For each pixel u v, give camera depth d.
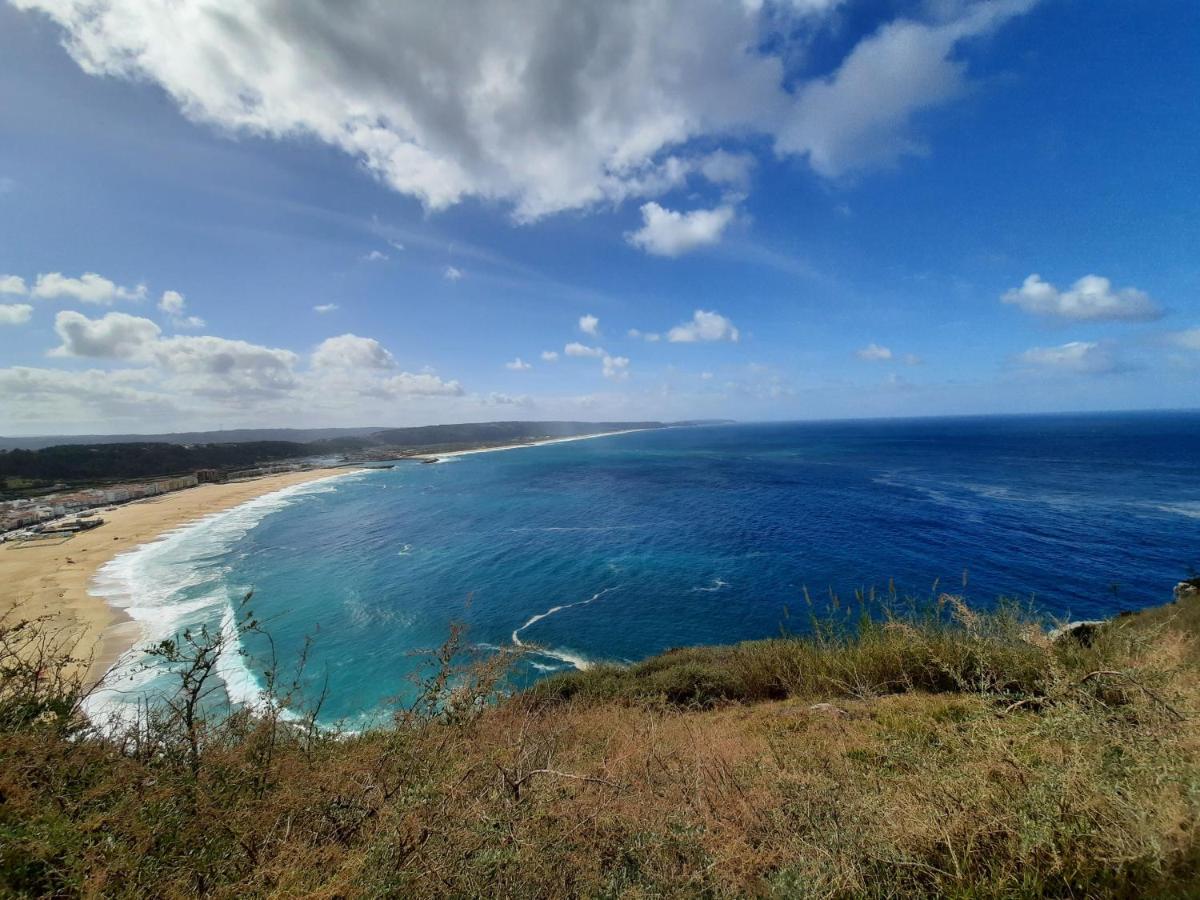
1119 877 1.84
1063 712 2.46
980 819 2.15
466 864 1.95
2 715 2.44
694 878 1.99
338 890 1.76
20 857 1.78
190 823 2.14
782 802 2.49
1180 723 2.25
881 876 2.05
